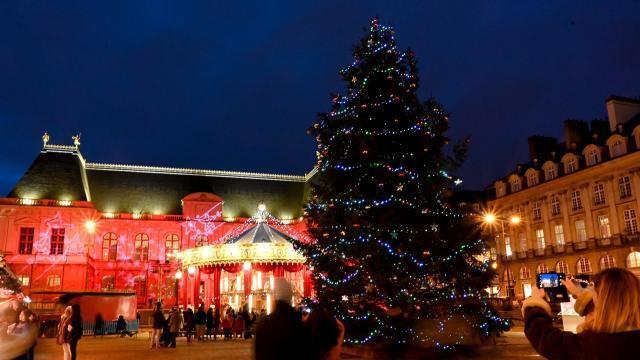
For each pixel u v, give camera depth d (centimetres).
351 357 1725
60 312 3316
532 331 355
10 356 912
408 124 1819
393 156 1753
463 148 1802
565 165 5378
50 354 2048
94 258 5878
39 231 5416
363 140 1748
